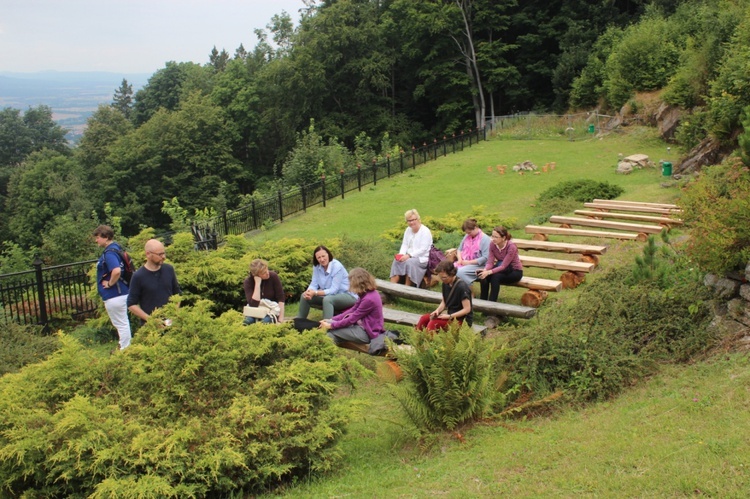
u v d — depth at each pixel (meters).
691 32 32.50
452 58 47.62
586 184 17.97
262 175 51.34
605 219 14.42
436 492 4.48
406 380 5.91
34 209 44.19
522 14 46.72
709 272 6.91
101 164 48.69
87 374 5.38
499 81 46.22
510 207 18.45
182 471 4.46
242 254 11.72
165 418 5.01
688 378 5.74
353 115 48.31
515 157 27.83
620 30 39.56
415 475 4.86
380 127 48.00
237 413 4.91
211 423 4.88
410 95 52.31
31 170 46.81
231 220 18.39
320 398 5.46
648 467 4.27
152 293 7.36
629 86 31.62
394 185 23.94
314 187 21.84
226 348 5.46
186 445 4.64
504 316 8.59
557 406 5.89
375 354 7.47
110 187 45.47
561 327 6.66
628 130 30.23
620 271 8.39
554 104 43.53
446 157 29.64
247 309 8.05
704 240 6.50
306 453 5.04
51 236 21.31
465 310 7.37
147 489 4.22
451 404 5.59
